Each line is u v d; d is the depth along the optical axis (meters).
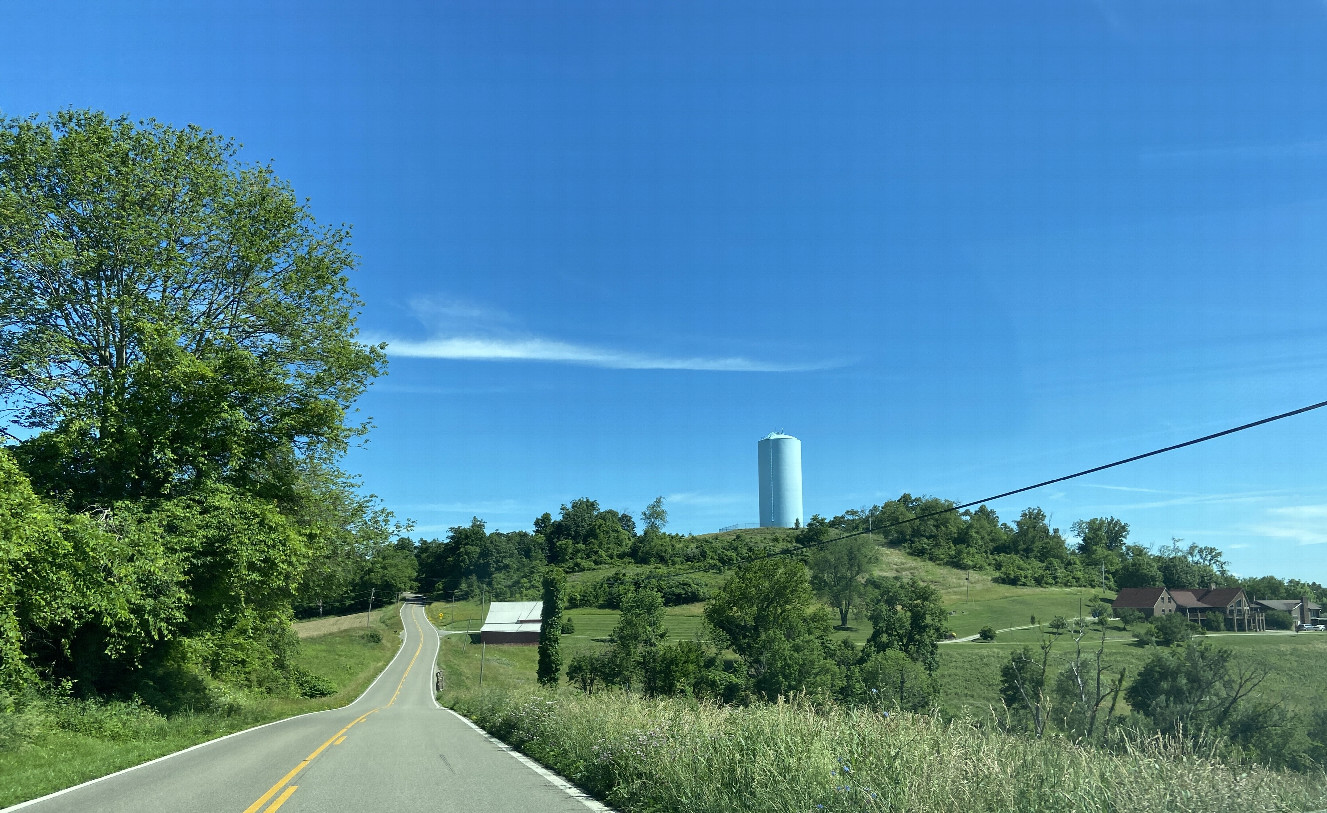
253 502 22.86
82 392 21.92
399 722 23.55
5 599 15.54
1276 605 107.38
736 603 74.62
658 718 11.89
